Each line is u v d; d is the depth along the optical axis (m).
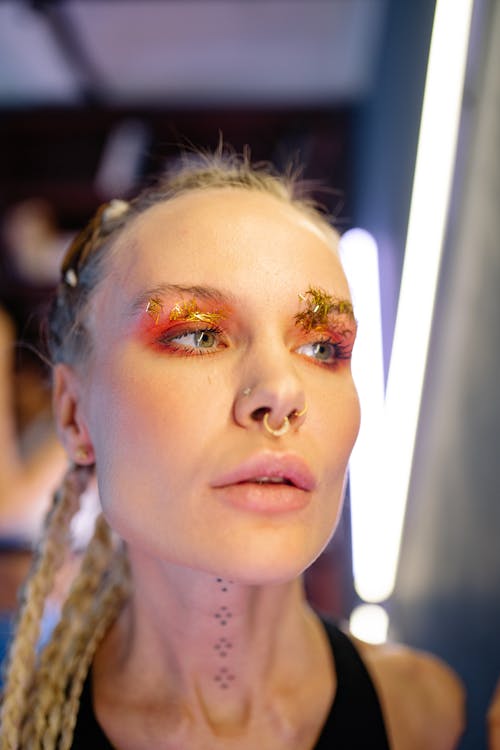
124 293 0.46
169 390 0.42
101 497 0.46
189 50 1.71
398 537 1.10
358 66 1.77
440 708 0.56
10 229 1.81
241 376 0.43
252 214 0.47
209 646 0.49
